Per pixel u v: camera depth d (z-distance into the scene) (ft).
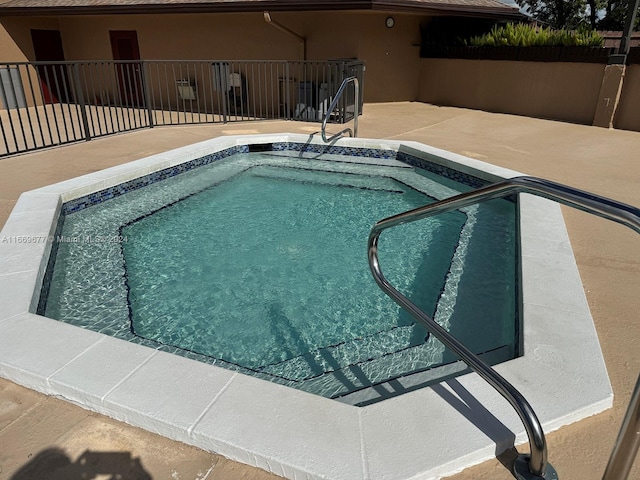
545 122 29.09
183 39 35.37
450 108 34.76
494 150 21.61
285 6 28.45
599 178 17.29
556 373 6.20
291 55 33.17
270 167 21.75
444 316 9.98
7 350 6.69
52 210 12.89
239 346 9.42
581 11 78.02
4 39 34.78
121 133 24.48
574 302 7.95
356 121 23.04
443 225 15.14
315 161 22.47
